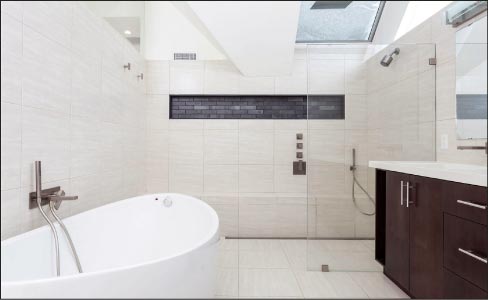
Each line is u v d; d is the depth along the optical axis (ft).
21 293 2.08
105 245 5.10
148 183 6.39
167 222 5.96
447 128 5.81
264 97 9.64
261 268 5.30
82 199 4.96
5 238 3.63
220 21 3.70
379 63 6.48
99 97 5.20
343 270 5.51
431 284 4.19
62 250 4.26
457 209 3.66
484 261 3.17
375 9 6.61
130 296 2.25
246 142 8.25
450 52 5.74
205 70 8.65
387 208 5.53
